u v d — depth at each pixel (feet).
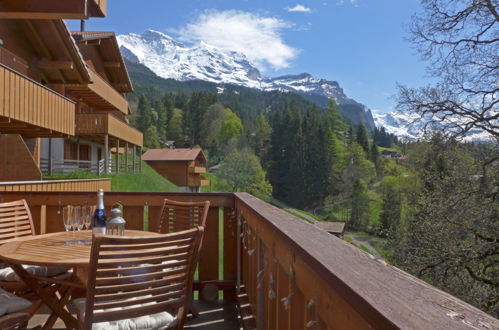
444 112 38.45
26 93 33.01
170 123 386.93
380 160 299.38
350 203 244.22
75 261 7.79
